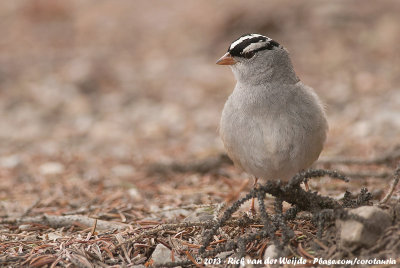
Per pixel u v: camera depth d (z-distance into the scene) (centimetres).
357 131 1235
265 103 752
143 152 1295
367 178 951
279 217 590
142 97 1673
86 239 670
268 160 760
